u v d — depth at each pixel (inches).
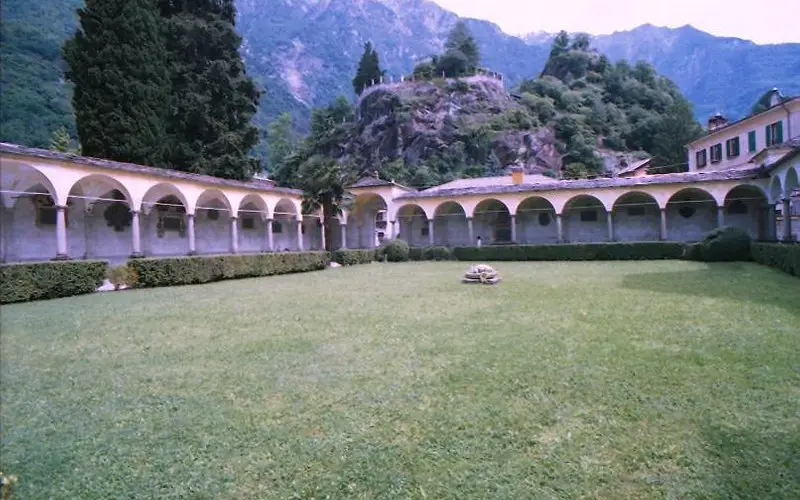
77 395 230.7
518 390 211.2
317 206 1376.7
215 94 1397.6
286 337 334.6
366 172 2822.3
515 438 166.9
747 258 928.9
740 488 132.0
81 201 944.3
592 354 260.1
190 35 1375.5
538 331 322.7
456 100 3501.5
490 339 305.0
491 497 133.2
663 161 2559.1
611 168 2928.2
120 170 860.0
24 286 581.3
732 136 1348.4
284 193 1280.8
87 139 1096.2
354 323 378.0
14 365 285.4
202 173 1306.6
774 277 596.7
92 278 671.1
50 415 206.5
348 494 138.5
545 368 239.3
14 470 159.9
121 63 1117.7
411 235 1633.9
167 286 759.1
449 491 137.1
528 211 1493.6
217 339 336.8
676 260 1043.9
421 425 180.5
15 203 834.8
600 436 165.3
